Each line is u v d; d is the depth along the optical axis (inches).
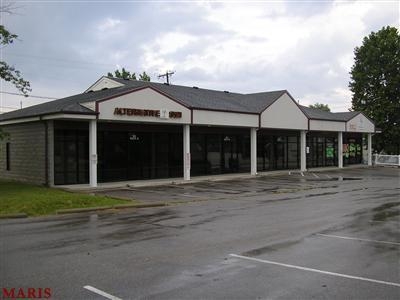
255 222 489.7
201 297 240.5
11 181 997.8
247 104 1272.1
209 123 1072.2
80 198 649.0
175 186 944.3
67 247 365.7
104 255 336.8
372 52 2022.6
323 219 507.8
